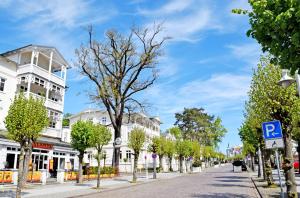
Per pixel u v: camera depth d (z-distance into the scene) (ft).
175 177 134.31
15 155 104.47
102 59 133.18
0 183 80.38
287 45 22.34
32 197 56.70
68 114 307.58
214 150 350.43
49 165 120.47
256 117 68.90
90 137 86.84
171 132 294.87
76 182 97.66
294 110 46.09
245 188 74.02
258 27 22.90
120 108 135.33
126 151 204.03
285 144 44.09
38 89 126.31
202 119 331.77
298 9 19.71
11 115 53.36
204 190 70.03
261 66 53.42
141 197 57.88
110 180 111.75
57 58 140.26
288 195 40.93
